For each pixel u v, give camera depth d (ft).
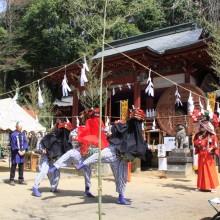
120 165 23.47
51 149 26.68
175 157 43.60
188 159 43.21
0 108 45.80
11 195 26.58
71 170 44.19
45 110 76.07
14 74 111.55
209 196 28.17
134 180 39.27
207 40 49.44
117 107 74.59
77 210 21.33
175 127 50.44
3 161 65.98
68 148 27.35
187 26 69.92
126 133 22.81
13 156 32.89
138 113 22.86
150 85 41.47
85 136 23.72
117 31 80.84
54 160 27.07
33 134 53.11
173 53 55.06
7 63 103.30
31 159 48.91
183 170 42.75
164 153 42.27
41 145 27.02
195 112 32.50
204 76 61.41
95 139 23.27
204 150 31.24
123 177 23.47
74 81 67.92
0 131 47.67
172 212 21.33
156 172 48.42
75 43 89.76
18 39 109.40
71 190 29.48
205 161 30.99
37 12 98.94
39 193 26.27
